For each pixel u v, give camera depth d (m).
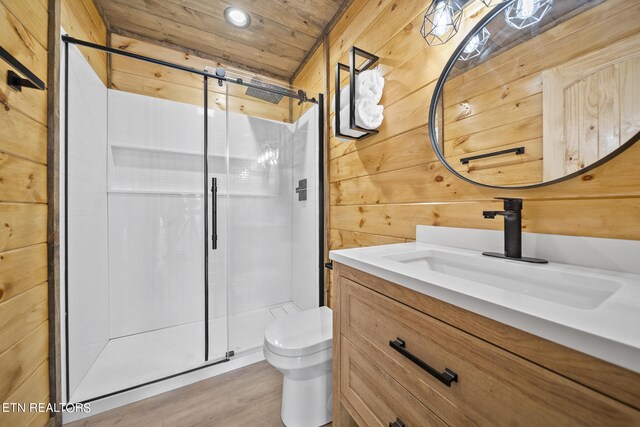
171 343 1.79
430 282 0.53
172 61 2.03
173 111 2.01
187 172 2.09
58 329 1.09
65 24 1.27
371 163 1.39
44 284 1.03
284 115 2.28
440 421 0.52
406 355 0.59
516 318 0.39
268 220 2.25
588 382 0.32
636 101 0.56
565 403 0.34
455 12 0.92
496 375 0.42
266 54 2.16
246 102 2.20
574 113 0.65
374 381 0.71
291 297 2.32
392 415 0.65
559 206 0.70
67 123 1.25
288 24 1.80
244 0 1.59
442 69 1.00
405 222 1.17
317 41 1.98
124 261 1.88
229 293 2.09
